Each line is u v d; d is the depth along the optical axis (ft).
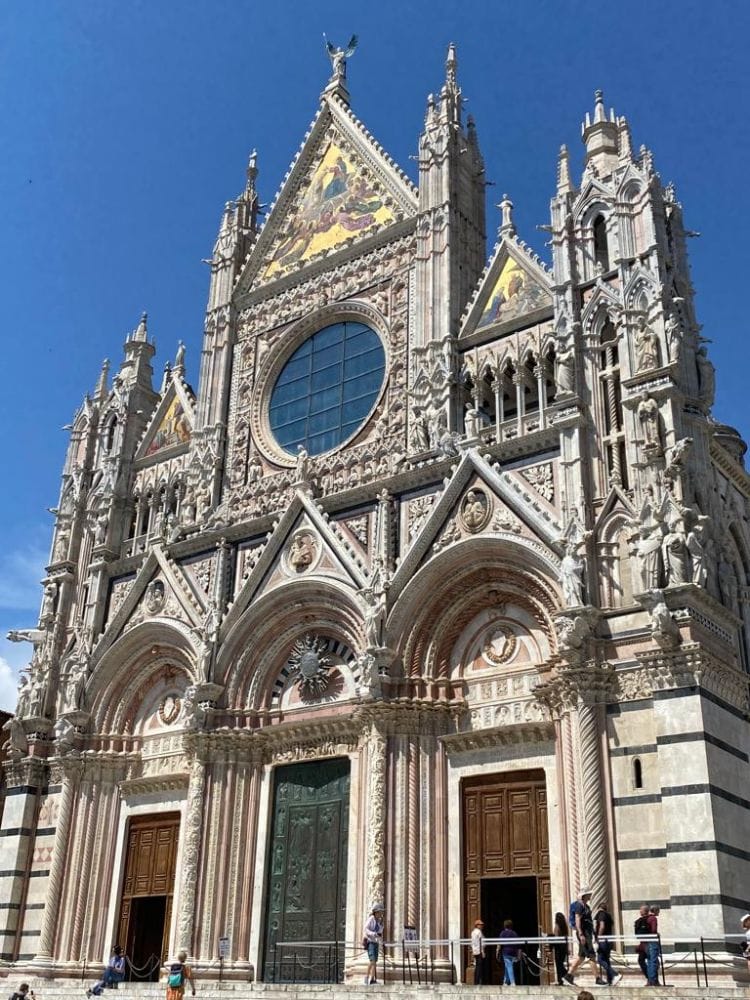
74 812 153.28
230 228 185.47
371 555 137.28
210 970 127.75
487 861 115.85
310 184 177.37
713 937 93.56
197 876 133.49
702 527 110.42
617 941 99.25
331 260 166.50
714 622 109.19
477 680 124.16
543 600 120.16
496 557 123.75
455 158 157.99
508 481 124.88
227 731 139.03
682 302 126.31
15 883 153.99
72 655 164.25
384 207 164.14
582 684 108.58
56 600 175.32
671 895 96.99
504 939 99.81
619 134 140.05
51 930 146.82
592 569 114.83
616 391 123.03
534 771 116.16
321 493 148.66
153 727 156.15
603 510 117.19
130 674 159.53
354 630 134.82
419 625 127.85
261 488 158.10
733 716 107.76
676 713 102.47
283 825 134.62
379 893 116.06
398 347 151.02
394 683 125.80
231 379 172.55
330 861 127.85
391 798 120.67
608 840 103.30
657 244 125.90
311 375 163.43
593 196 134.92
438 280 149.07
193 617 151.33
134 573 168.25
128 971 143.33
